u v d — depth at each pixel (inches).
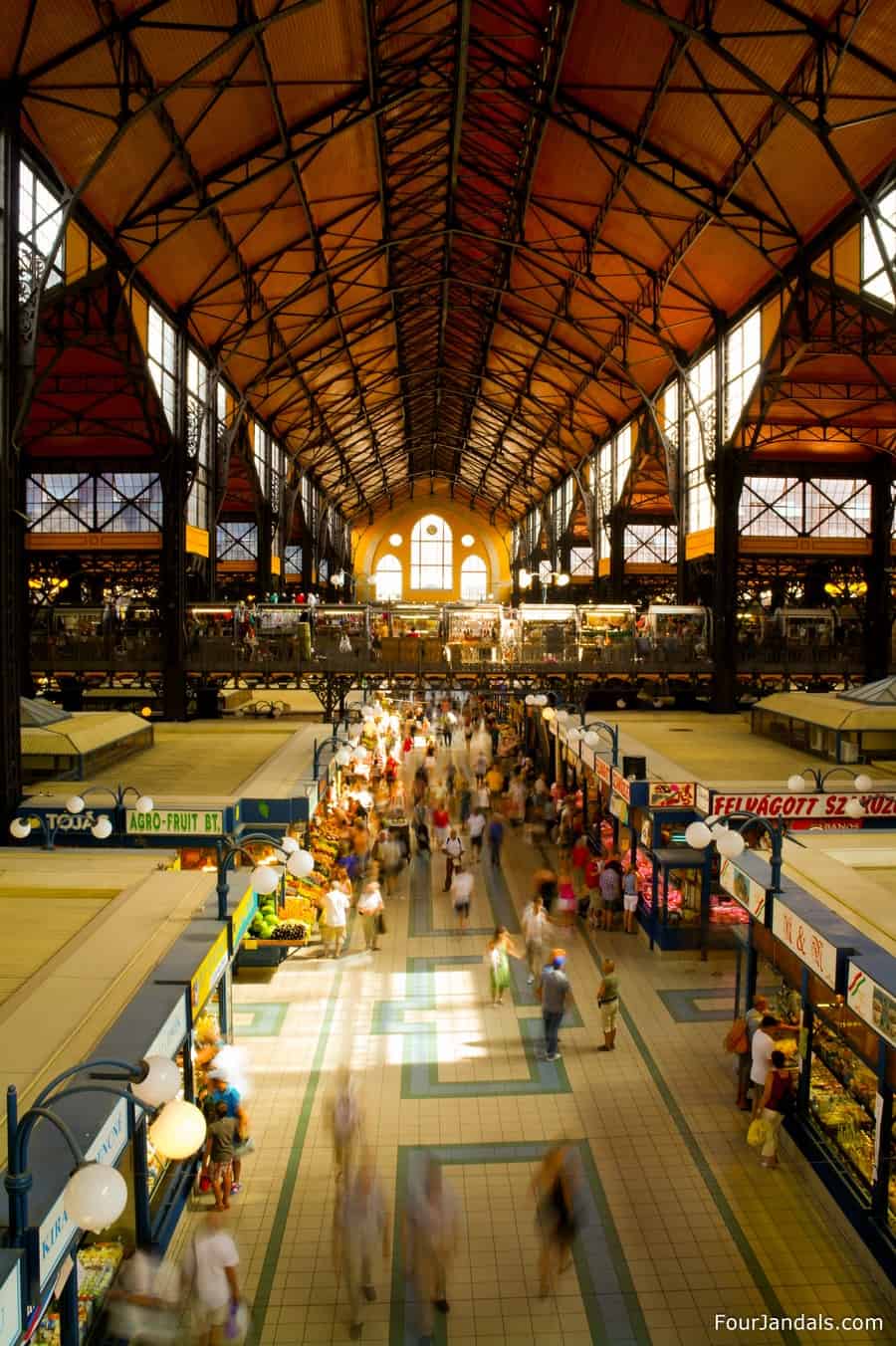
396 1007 525.3
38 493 1178.0
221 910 378.3
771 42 678.5
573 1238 320.5
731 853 375.2
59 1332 244.2
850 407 1064.8
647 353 1273.4
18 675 602.5
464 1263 314.7
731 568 1088.8
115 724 781.9
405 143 1008.2
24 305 610.5
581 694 1122.0
